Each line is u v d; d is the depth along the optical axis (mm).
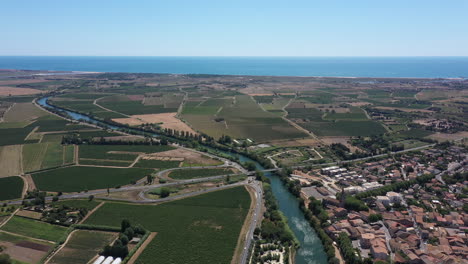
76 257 169500
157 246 180250
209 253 175500
